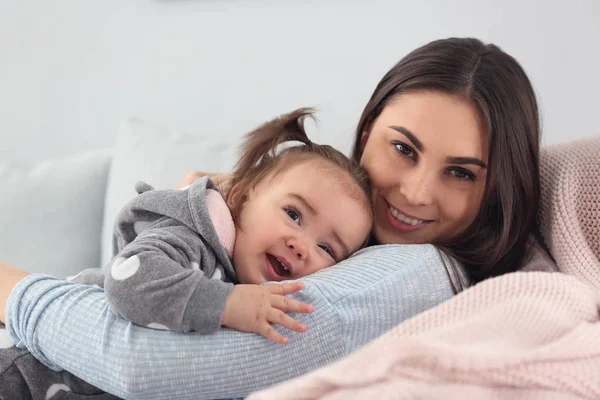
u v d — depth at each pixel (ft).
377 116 3.78
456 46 3.64
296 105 6.23
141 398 2.62
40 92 6.98
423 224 3.64
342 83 6.05
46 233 5.25
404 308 2.98
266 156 3.81
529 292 2.57
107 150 5.72
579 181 3.57
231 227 3.37
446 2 5.70
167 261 2.79
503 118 3.40
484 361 2.09
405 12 5.81
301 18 6.08
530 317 2.51
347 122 6.03
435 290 3.08
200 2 6.34
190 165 5.15
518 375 2.21
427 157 3.42
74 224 5.35
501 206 3.57
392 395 1.91
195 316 2.65
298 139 3.97
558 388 2.29
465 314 2.46
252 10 6.21
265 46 6.23
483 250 3.59
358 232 3.53
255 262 3.38
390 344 2.04
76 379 3.03
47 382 2.96
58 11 6.81
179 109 6.62
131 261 2.76
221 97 6.46
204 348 2.65
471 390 2.09
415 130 3.41
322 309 2.81
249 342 2.67
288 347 2.71
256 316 2.68
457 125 3.35
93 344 2.69
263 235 3.36
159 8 6.49
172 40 6.51
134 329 2.69
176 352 2.63
